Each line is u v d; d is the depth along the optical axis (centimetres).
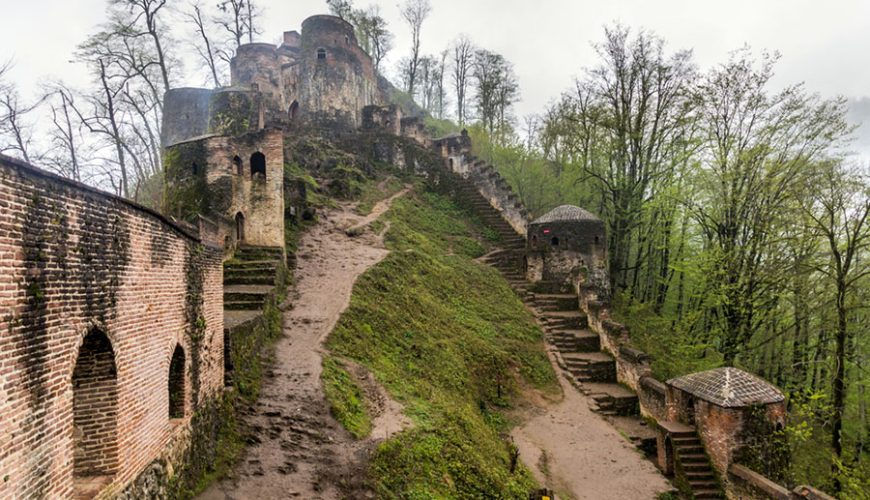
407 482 1102
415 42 6550
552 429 1889
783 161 2273
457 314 2420
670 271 3341
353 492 1005
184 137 3484
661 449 1795
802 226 2080
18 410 526
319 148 3631
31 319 550
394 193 3622
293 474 1036
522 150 4203
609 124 3067
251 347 1439
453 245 3228
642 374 2153
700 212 2612
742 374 1756
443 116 6988
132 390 762
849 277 1991
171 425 905
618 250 3175
